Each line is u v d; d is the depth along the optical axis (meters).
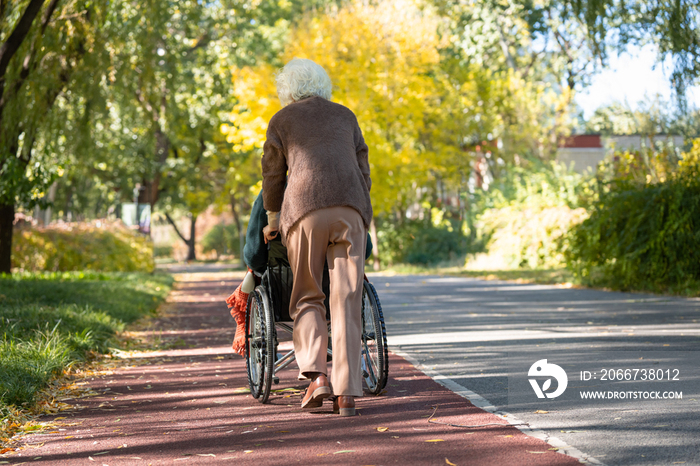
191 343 9.09
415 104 32.31
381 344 5.04
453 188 35.12
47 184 15.48
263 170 4.86
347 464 3.44
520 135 33.59
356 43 31.44
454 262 32.25
